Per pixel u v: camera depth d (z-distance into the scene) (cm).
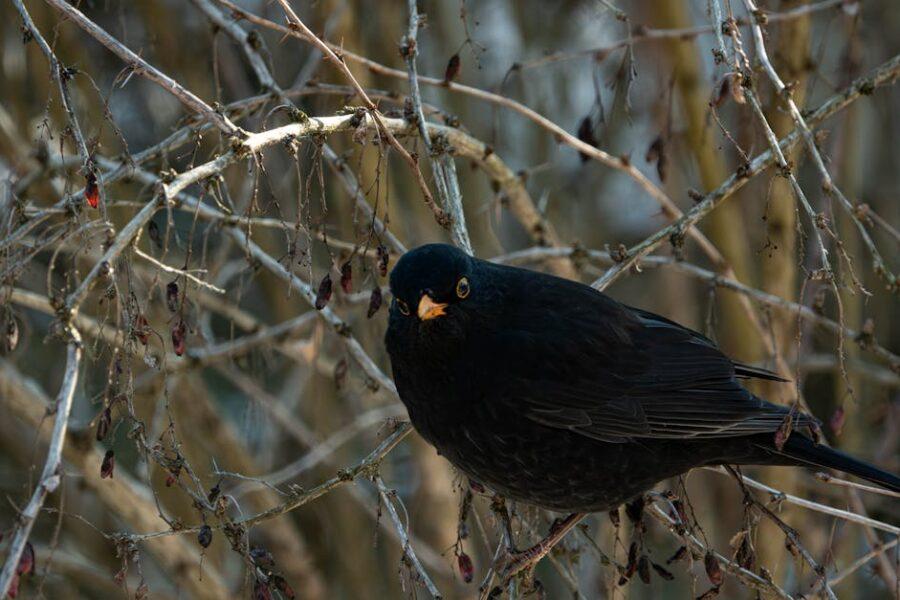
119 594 1216
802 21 1031
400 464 1424
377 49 1241
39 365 1342
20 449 1280
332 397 1320
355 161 1044
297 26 727
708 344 853
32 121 1197
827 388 1380
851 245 1203
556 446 790
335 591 1380
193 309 1002
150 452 653
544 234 1031
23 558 588
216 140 1162
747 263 1177
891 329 1440
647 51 1349
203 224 1201
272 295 1277
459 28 1350
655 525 1241
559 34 1392
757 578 750
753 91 766
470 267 771
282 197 1192
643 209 1543
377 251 779
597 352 802
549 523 929
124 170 816
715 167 1137
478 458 798
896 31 1329
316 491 741
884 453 1162
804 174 1254
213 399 1364
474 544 1302
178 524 680
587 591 1103
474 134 1363
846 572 813
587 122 950
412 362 778
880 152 1400
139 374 1178
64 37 1089
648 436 797
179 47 1216
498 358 779
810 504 789
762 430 780
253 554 700
